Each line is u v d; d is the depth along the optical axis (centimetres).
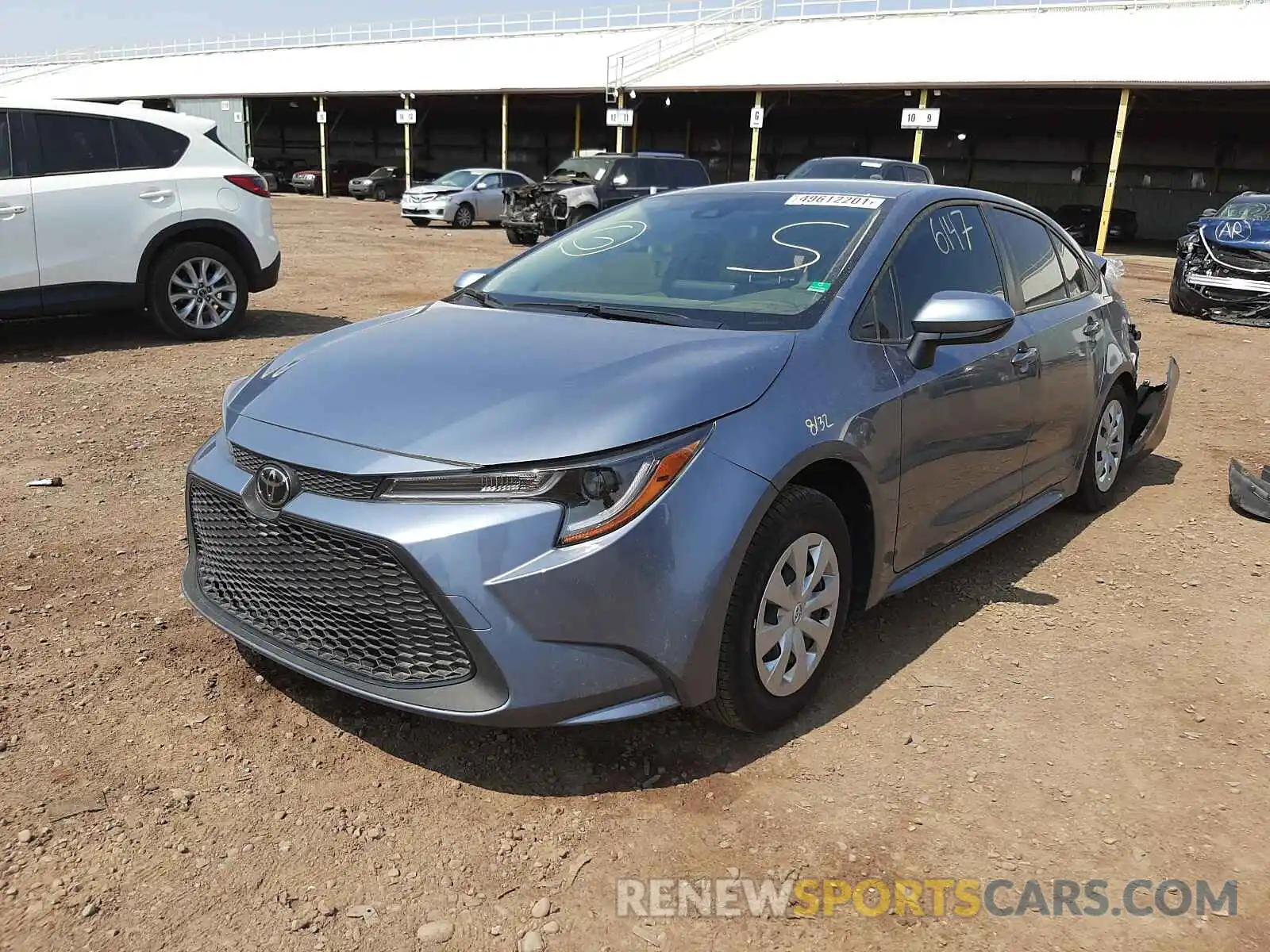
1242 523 497
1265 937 224
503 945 217
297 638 278
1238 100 2877
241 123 4338
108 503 470
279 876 235
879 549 324
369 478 252
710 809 264
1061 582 419
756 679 281
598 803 266
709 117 4222
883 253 343
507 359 290
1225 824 263
